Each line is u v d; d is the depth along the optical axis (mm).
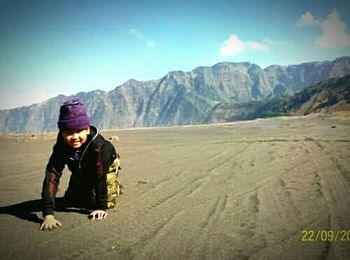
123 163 4172
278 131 9664
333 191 2504
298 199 2314
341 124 12984
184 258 1448
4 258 1491
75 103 1905
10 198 2580
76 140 1909
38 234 1767
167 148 5762
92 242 1641
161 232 1751
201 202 2297
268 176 3080
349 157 4035
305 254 1452
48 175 1978
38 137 8727
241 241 1613
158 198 2426
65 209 2189
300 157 4148
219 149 5305
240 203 2256
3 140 7977
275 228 1771
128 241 1642
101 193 2041
